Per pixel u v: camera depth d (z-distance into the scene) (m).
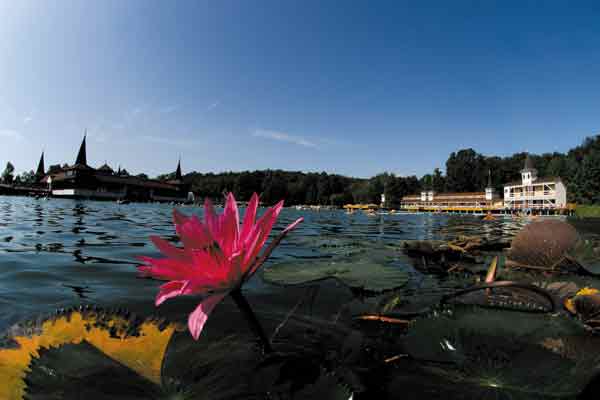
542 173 70.25
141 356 1.02
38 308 1.83
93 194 59.19
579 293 1.60
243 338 1.31
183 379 0.95
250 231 0.99
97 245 4.77
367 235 7.39
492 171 80.19
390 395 0.91
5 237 5.36
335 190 95.81
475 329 1.22
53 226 7.70
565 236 2.67
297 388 0.91
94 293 2.19
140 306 1.87
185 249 0.89
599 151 45.06
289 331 1.43
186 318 1.62
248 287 2.37
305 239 5.86
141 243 5.15
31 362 0.91
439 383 0.96
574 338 1.13
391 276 2.29
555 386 0.90
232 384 0.92
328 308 1.83
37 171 82.81
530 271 2.68
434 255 3.66
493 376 0.96
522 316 1.29
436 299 1.92
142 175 113.12
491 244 4.38
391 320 1.58
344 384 0.91
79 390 0.82
